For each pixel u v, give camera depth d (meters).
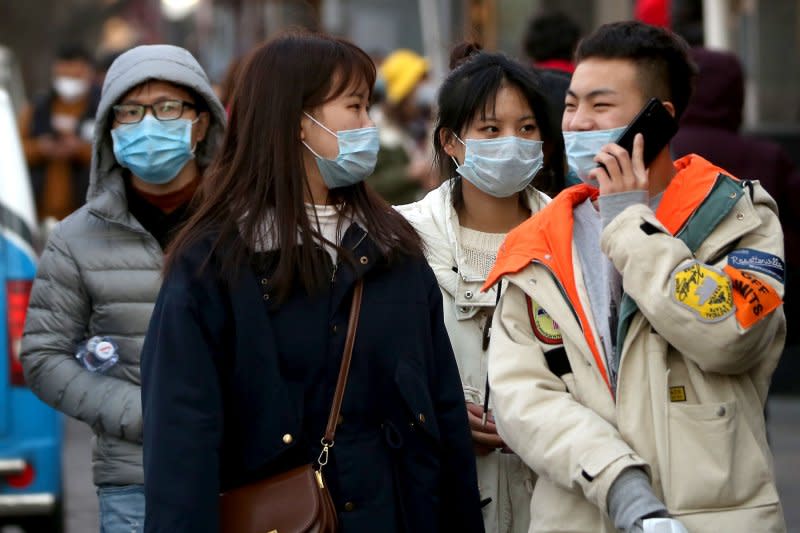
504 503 13.91
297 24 12.59
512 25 42.44
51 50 143.12
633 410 11.14
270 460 11.09
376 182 29.06
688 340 10.80
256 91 11.66
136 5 133.12
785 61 38.28
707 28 37.75
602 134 11.81
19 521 21.62
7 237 21.27
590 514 11.38
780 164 20.81
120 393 14.81
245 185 11.50
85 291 15.27
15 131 22.22
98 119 15.38
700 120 20.95
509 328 11.85
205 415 10.96
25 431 20.84
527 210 15.00
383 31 59.25
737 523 10.91
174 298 11.16
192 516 10.73
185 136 15.38
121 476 14.88
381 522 11.24
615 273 11.46
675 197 11.39
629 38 11.86
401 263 11.77
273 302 11.27
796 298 19.14
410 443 11.50
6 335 20.91
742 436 11.13
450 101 14.41
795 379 35.06
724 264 11.21
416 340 11.61
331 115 11.70
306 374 11.28
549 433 11.19
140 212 15.63
